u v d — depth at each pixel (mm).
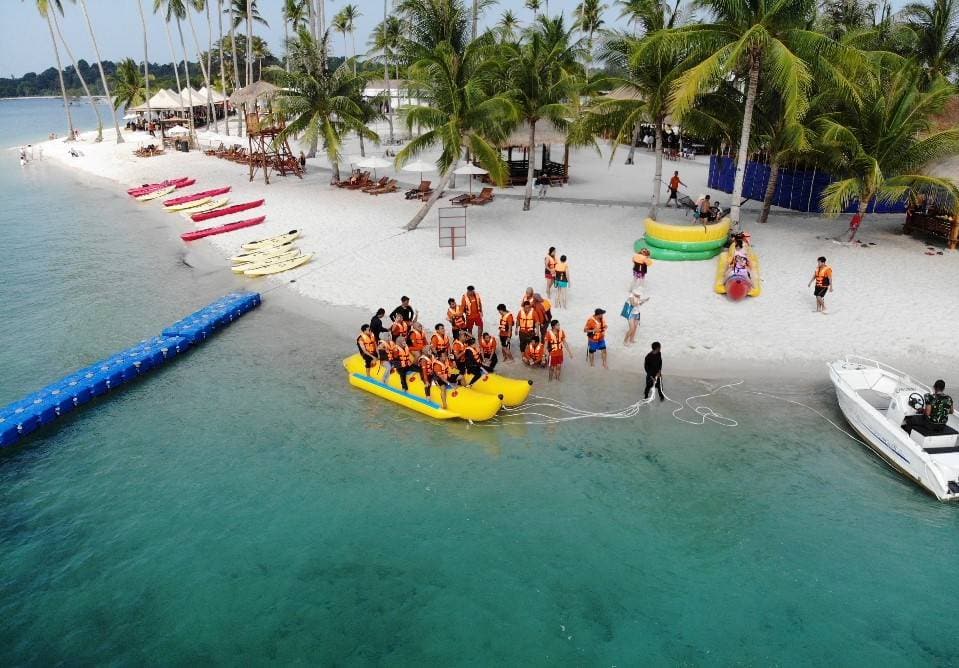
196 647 8641
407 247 24312
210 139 49500
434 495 11531
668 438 12922
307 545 10414
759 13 19047
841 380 13297
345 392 15039
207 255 25547
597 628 8805
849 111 22047
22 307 20484
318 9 56531
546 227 26406
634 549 10172
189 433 13508
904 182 21234
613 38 23359
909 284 19047
